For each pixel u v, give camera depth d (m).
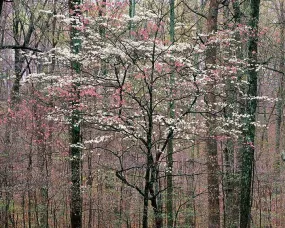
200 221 16.30
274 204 20.31
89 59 10.11
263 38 13.68
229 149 14.69
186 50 10.29
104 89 11.05
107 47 9.00
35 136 15.30
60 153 15.97
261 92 21.06
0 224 15.59
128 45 9.21
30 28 17.31
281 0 20.56
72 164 12.80
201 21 18.44
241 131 12.02
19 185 13.39
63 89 10.50
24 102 14.45
